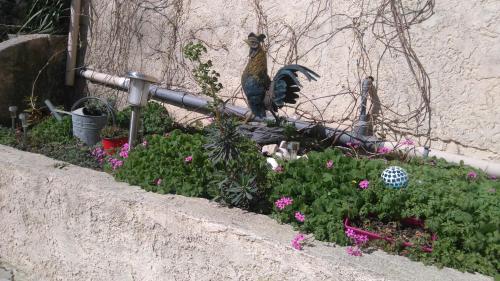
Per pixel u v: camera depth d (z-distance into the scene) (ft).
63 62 25.58
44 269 13.60
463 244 9.36
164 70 22.16
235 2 19.44
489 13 14.02
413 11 15.29
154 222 11.28
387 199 10.08
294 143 14.83
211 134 11.94
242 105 19.47
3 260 14.66
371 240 9.93
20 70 23.48
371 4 16.08
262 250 9.75
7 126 23.18
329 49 17.11
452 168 13.10
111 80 23.93
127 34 23.48
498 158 14.12
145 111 20.38
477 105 14.40
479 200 9.86
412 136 15.60
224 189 11.48
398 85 15.78
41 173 13.38
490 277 8.77
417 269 8.93
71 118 20.35
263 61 15.98
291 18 17.93
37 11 25.80
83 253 12.65
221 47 19.99
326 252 9.36
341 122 16.94
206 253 10.54
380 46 16.01
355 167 11.59
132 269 11.75
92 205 12.29
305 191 10.80
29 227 13.80
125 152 14.46
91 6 24.89
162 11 21.99
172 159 13.02
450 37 14.71
